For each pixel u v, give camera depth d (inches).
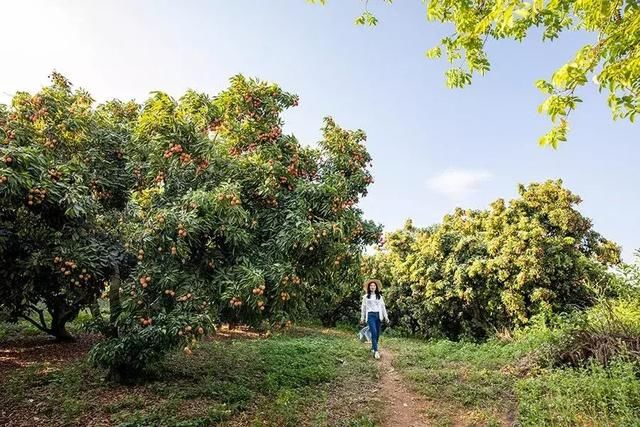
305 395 248.7
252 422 205.5
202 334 214.1
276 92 307.4
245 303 222.1
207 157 245.9
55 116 285.1
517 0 117.7
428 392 258.8
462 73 208.5
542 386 233.5
